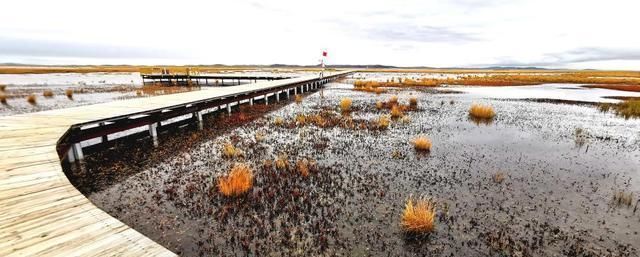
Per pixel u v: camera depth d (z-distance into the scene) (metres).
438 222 5.26
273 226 5.09
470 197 6.27
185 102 12.45
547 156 9.22
